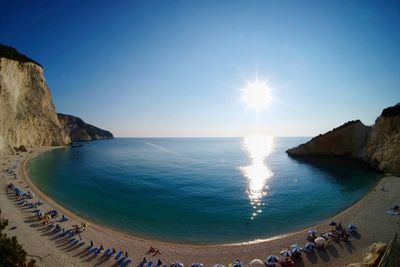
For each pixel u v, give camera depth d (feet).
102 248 77.97
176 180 194.08
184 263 73.56
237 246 84.38
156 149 540.93
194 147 641.40
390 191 138.10
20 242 78.13
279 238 89.35
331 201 137.49
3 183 145.79
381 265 54.34
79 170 230.07
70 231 88.38
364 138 267.59
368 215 104.32
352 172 218.79
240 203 134.92
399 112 209.97
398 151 189.37
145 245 84.12
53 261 69.77
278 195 151.53
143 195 149.07
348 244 79.56
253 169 252.42
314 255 74.28
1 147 245.86
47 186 158.51
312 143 326.24
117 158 341.00
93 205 127.13
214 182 188.14
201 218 112.57
